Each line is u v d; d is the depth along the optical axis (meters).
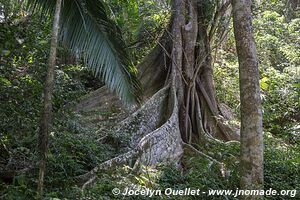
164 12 11.46
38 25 6.48
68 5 6.47
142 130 8.71
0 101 5.29
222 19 10.87
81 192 5.54
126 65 6.66
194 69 10.28
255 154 5.31
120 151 7.99
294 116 13.05
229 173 7.31
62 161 6.25
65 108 7.12
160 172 7.05
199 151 8.66
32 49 6.03
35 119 5.57
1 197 4.73
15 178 5.34
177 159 8.16
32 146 5.91
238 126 10.35
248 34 5.68
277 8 16.44
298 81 13.16
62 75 7.90
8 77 5.46
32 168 5.79
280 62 15.16
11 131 5.43
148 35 12.09
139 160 7.14
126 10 12.02
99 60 6.50
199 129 9.54
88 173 6.38
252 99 5.46
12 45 5.34
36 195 4.57
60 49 7.81
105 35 6.55
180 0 10.52
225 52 14.24
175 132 8.58
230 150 8.40
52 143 6.34
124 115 9.55
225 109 11.42
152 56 11.01
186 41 10.27
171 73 10.03
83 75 11.43
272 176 7.43
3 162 6.00
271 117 12.60
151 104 9.14
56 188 5.69
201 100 10.30
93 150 7.27
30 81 5.75
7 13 6.39
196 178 6.97
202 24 10.69
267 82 13.18
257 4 12.41
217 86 12.62
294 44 14.74
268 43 14.62
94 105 10.11
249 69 5.55
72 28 6.51
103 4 6.86
